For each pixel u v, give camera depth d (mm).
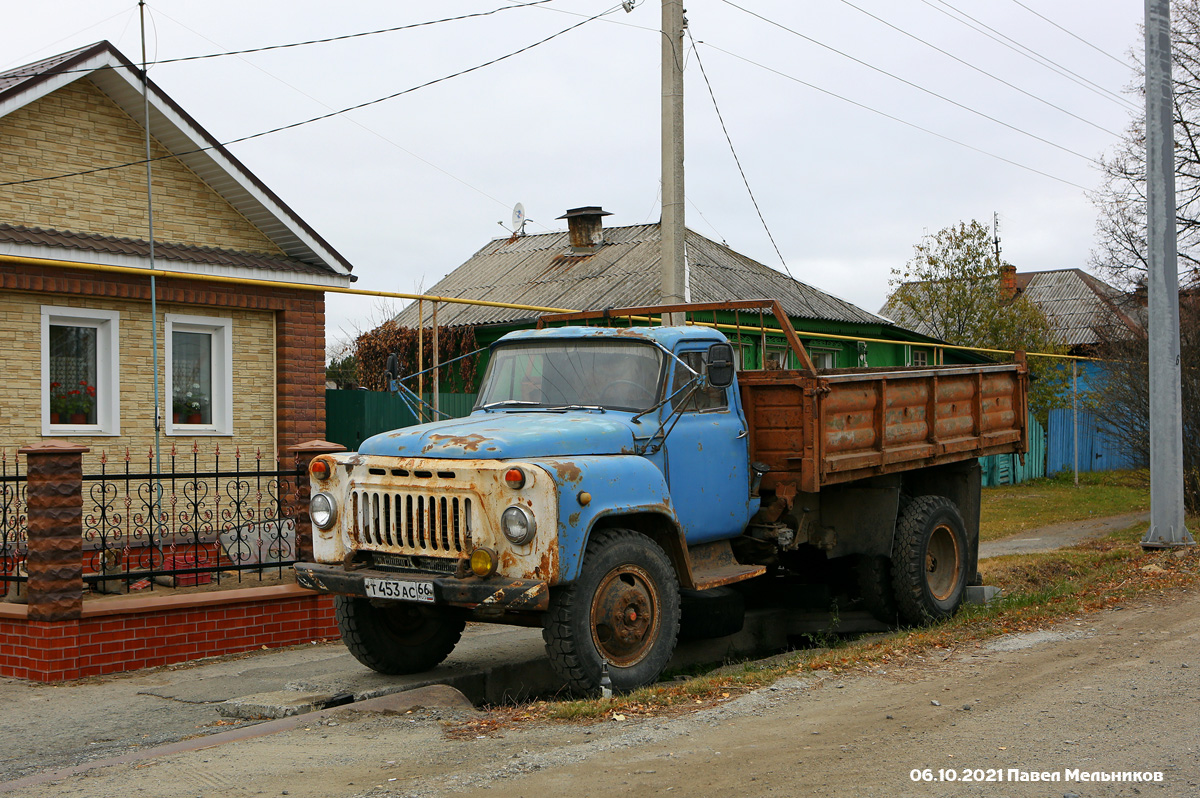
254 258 12977
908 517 9102
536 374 7621
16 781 5059
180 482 12211
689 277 20234
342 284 13773
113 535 10109
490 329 19922
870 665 6980
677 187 12078
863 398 8297
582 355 7543
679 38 12086
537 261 24562
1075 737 5207
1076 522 17109
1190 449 15656
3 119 11273
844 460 8008
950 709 5793
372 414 13461
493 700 7512
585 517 6094
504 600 5844
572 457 6367
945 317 28031
